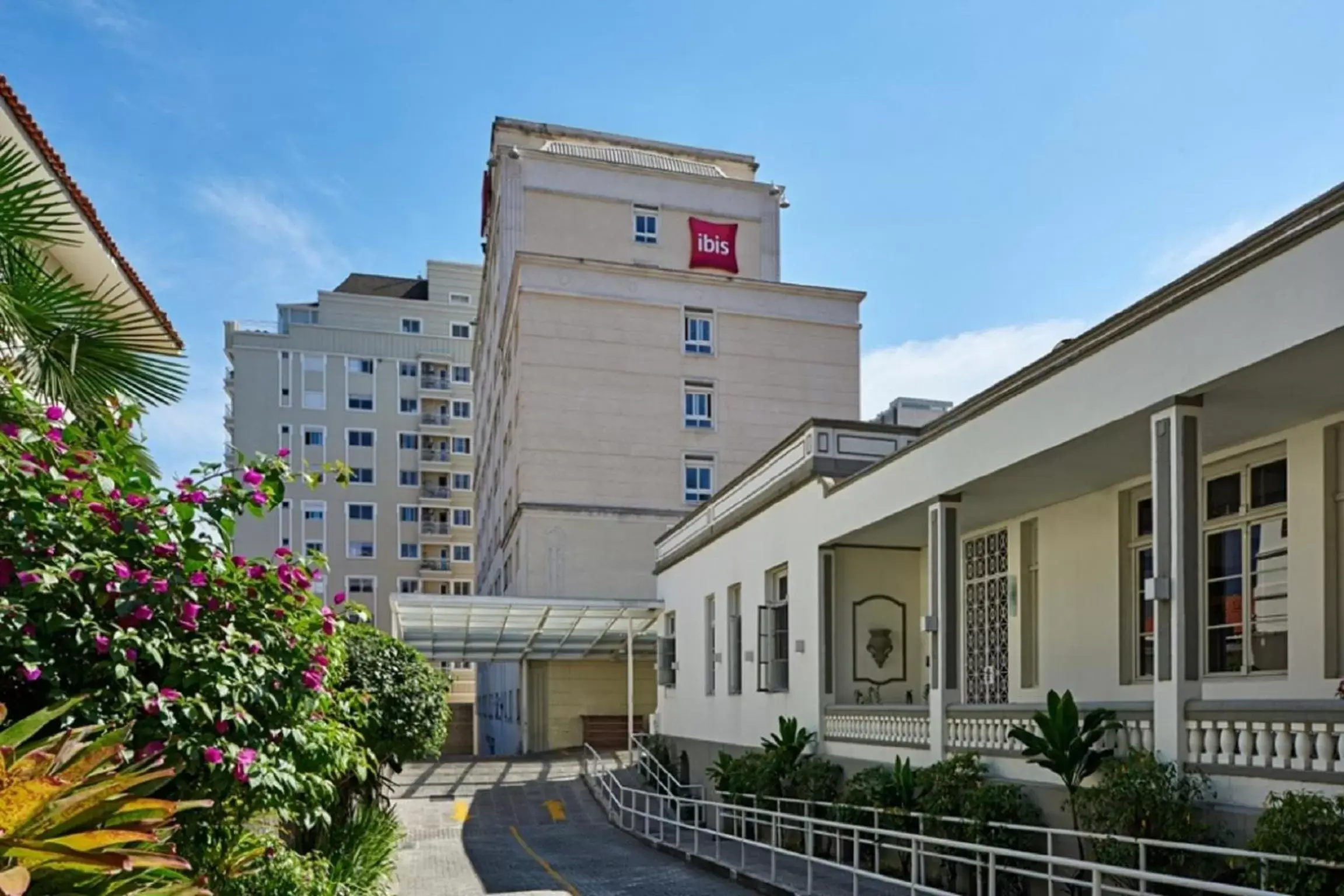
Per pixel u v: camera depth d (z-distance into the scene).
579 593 31.48
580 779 25.14
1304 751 7.05
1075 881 7.89
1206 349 8.08
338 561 66.69
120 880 3.50
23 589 4.59
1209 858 7.64
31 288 6.54
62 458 5.30
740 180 38.12
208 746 4.96
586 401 32.53
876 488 13.89
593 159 36.84
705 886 12.86
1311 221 7.06
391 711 10.95
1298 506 9.61
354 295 73.69
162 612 5.19
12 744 3.48
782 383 34.34
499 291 37.53
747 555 18.92
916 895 10.52
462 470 69.81
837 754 14.84
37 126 7.83
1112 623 12.15
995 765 10.95
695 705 21.77
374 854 10.66
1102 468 11.10
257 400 66.62
